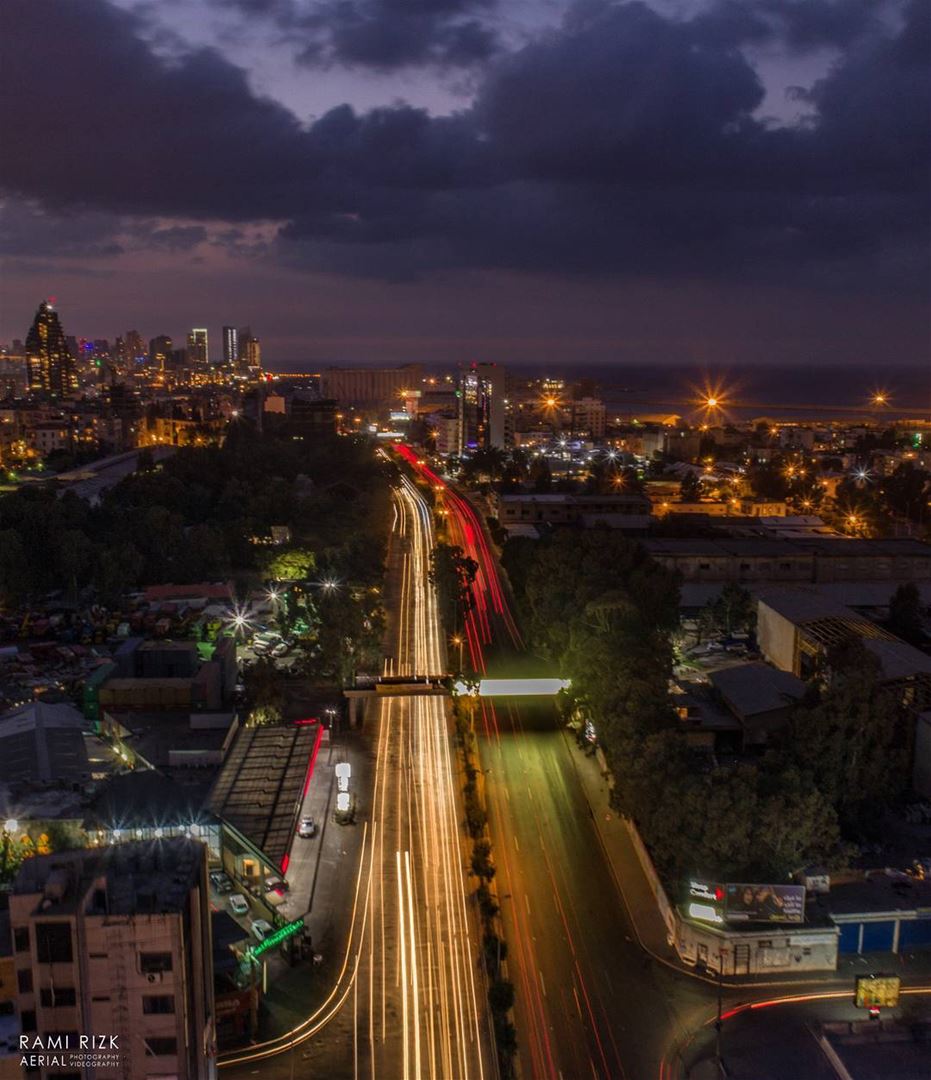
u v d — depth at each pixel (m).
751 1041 79.00
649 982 86.50
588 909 97.44
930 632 180.25
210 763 122.31
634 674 121.44
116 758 128.50
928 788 117.62
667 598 168.75
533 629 177.12
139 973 53.19
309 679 158.38
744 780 94.44
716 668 166.50
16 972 53.62
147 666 150.75
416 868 103.88
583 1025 80.81
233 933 85.56
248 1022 79.31
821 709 106.81
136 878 57.19
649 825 99.81
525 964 88.69
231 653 156.88
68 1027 53.44
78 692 152.62
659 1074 75.31
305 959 88.94
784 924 88.25
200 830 102.06
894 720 109.62
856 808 106.38
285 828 102.81
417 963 88.44
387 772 127.06
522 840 110.25
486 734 139.50
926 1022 79.69
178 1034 53.56
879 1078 71.56
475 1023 80.69
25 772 117.50
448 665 169.38
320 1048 77.62
